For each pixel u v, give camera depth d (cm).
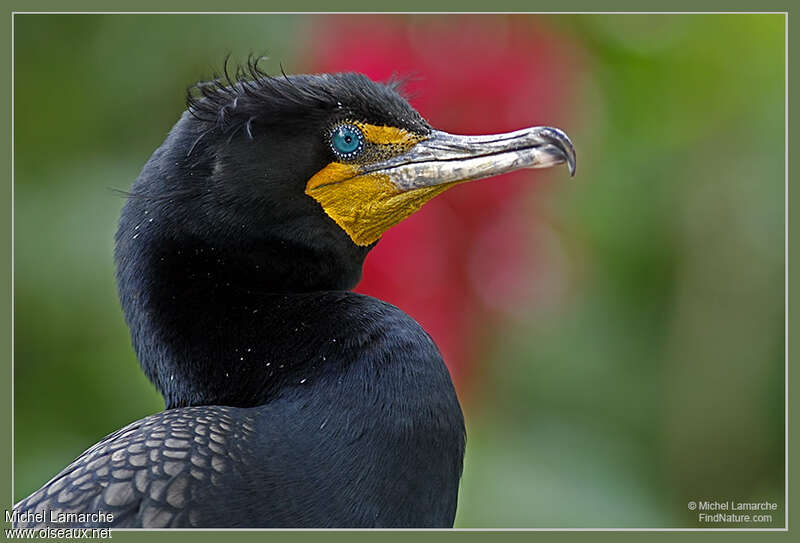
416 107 981
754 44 1180
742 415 1133
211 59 1054
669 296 1148
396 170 677
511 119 991
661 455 1105
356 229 685
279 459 579
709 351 1145
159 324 642
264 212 653
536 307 1009
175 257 647
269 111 650
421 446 594
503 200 968
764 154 1147
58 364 1024
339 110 665
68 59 1081
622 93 1182
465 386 973
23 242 1025
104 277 1016
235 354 627
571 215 1067
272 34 1047
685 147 1172
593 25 1149
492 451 1004
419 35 1008
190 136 655
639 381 1112
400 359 608
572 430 1053
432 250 952
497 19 1017
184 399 639
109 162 1058
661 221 1148
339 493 578
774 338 1139
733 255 1149
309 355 616
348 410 592
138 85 1068
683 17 1165
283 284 666
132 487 562
